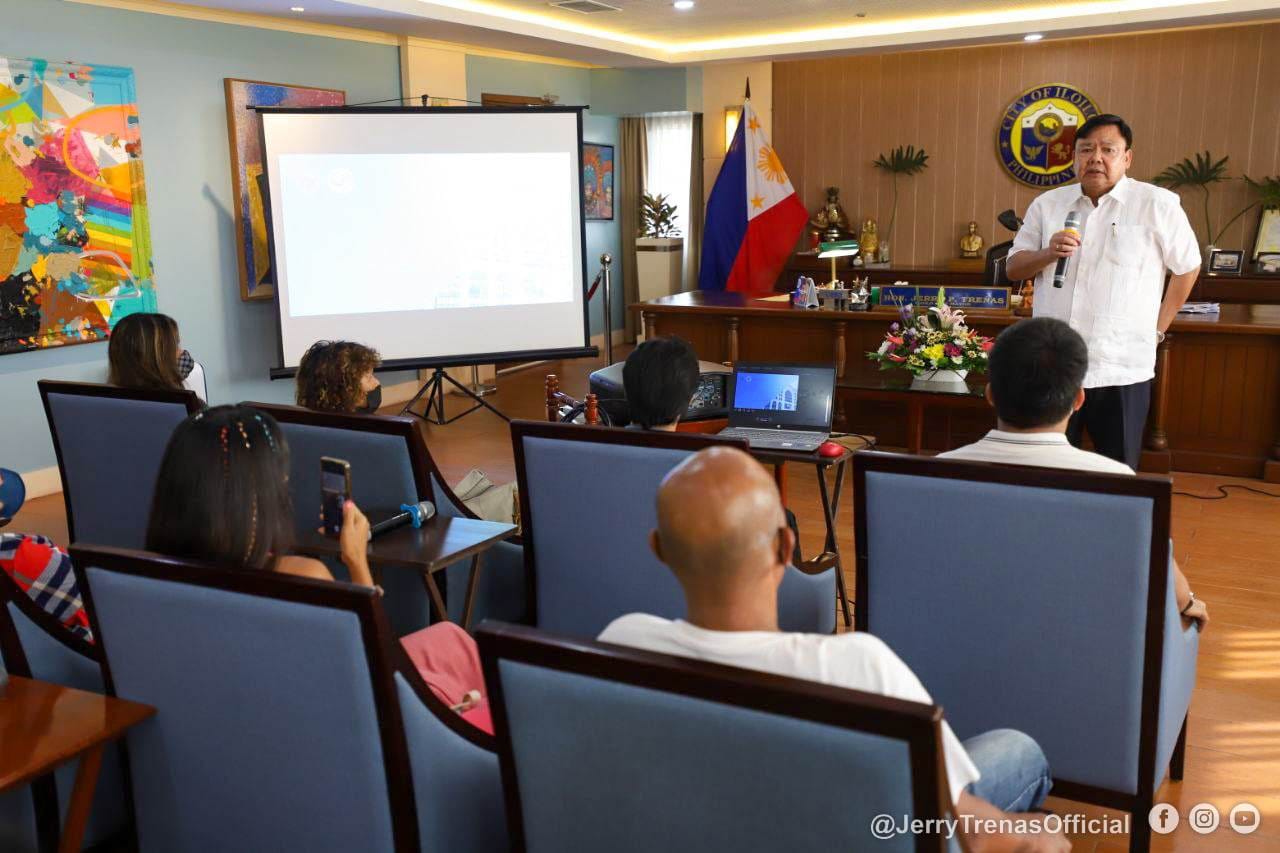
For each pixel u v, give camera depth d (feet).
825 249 20.85
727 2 23.22
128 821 6.38
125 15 18.39
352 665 4.63
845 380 16.51
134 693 5.32
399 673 4.74
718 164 31.86
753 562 4.01
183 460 5.24
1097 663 6.35
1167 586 6.05
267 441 5.40
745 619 4.11
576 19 25.17
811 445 10.82
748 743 3.67
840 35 27.45
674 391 8.10
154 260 19.38
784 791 3.68
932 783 3.43
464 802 5.24
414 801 4.91
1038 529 6.23
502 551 9.71
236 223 20.80
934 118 31.32
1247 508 15.94
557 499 8.04
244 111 20.59
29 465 17.58
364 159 20.58
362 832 4.99
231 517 5.21
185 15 19.44
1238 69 27.84
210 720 5.14
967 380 16.81
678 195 33.35
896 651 6.97
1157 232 12.20
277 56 21.35
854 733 3.48
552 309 22.47
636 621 4.33
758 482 4.05
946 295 18.94
